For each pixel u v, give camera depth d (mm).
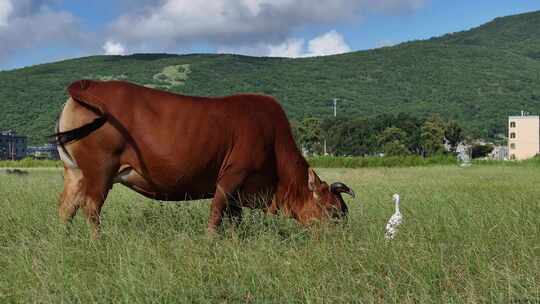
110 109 7457
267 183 8188
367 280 5867
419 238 7082
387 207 10148
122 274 5660
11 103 182625
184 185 7770
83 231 7281
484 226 7820
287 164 8203
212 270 6039
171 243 6688
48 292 5352
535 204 10039
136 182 7762
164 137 7500
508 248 6777
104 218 8094
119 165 7629
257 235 7254
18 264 6016
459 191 15859
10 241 7086
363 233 7477
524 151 124125
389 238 7070
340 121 115875
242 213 8102
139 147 7516
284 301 5398
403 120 109875
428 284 5680
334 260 6273
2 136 117688
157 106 7590
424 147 103375
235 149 7848
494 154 126500
